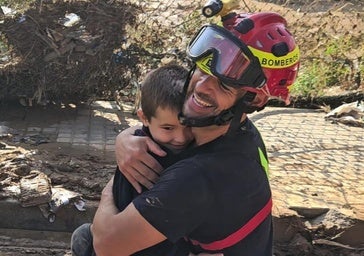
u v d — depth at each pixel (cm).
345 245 415
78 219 420
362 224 416
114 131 541
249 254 226
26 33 534
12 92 552
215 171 213
